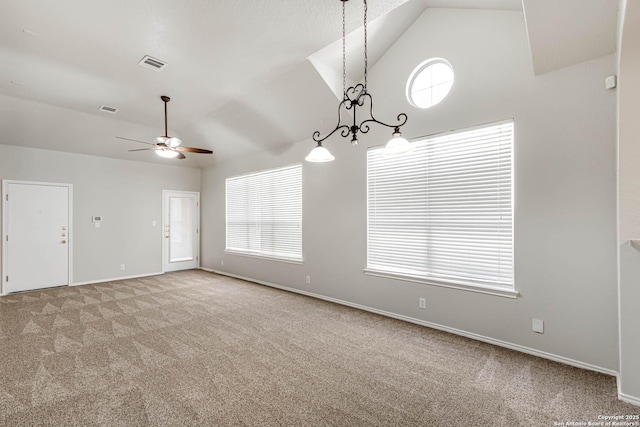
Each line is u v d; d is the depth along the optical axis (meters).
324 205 4.58
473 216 3.12
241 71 3.59
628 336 2.07
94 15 2.54
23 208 5.17
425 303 3.48
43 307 4.26
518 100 2.80
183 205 7.23
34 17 2.54
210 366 2.59
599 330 2.44
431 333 3.27
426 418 1.93
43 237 5.36
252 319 3.75
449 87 3.35
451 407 2.04
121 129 5.27
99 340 3.12
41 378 2.38
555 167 2.62
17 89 3.86
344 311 4.04
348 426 1.86
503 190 2.93
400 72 3.61
